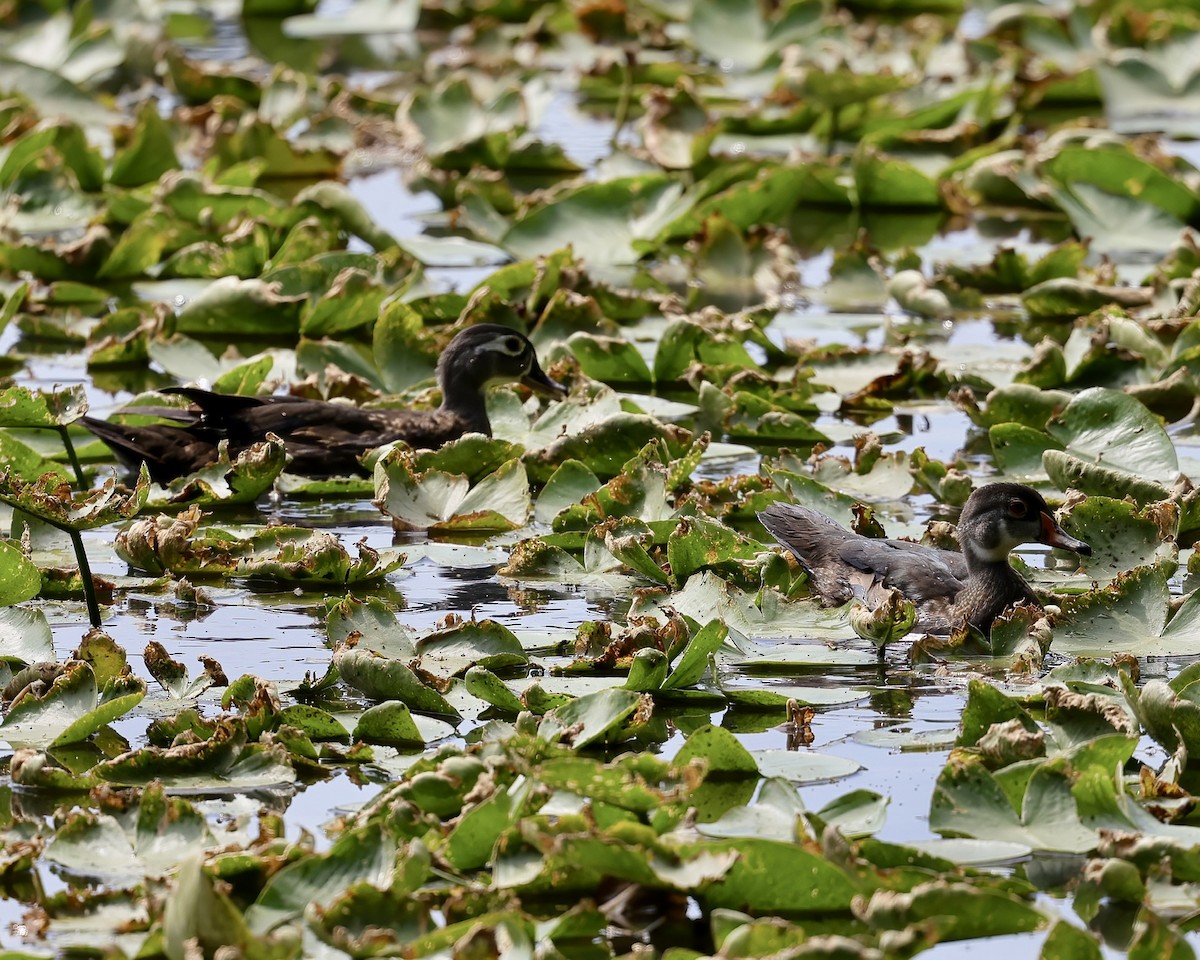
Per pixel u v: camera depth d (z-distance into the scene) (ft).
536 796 31.83
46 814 33.83
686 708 39.06
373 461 56.13
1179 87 102.83
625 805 31.50
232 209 80.59
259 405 57.82
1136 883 29.89
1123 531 47.42
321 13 128.06
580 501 52.29
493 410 61.26
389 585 47.19
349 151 96.73
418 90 98.48
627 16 117.80
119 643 42.50
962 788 32.83
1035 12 111.96
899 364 63.62
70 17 112.57
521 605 45.34
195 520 49.19
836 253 77.15
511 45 118.11
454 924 28.81
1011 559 48.57
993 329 71.00
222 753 35.32
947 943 28.91
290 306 70.90
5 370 66.44
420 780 32.76
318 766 35.83
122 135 95.55
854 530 49.60
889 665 41.42
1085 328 65.26
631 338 69.36
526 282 71.97
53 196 84.43
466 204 82.69
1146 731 36.11
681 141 91.66
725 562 46.44
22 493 40.65
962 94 96.58
